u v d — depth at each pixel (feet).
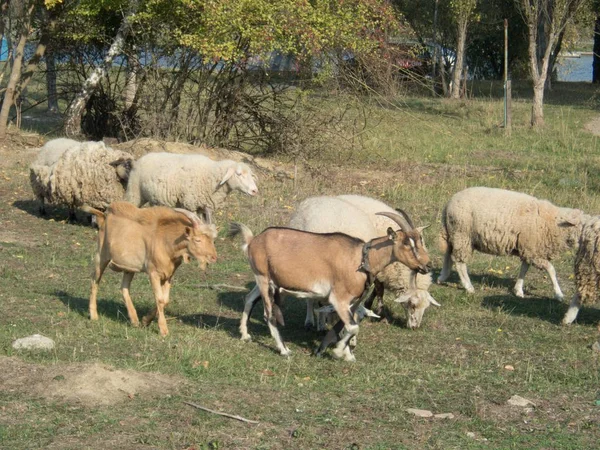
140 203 43.39
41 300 31.63
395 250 25.41
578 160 69.41
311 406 22.20
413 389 24.03
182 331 28.99
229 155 60.75
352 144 67.72
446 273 37.93
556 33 88.33
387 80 68.13
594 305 35.06
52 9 71.77
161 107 67.62
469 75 161.99
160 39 67.67
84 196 44.39
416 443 20.03
